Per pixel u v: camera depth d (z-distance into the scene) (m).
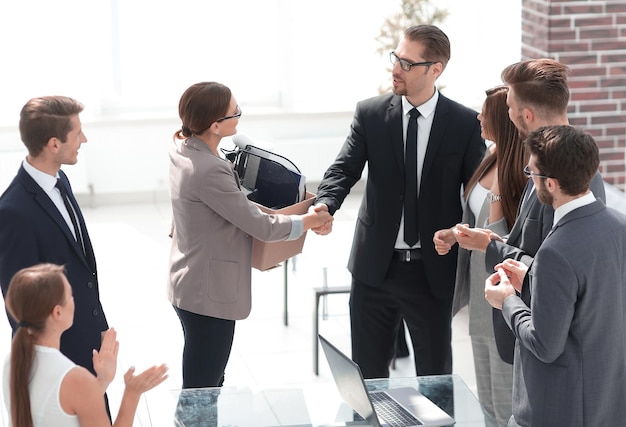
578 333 2.97
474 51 9.00
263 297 6.67
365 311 4.48
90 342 3.59
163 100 8.69
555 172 2.92
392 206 4.30
